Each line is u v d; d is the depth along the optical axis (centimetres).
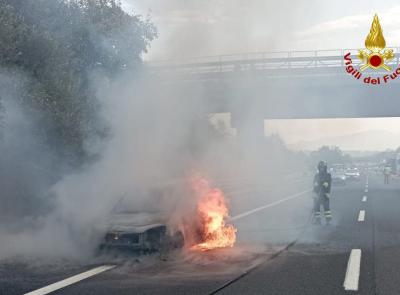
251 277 697
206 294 604
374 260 824
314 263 797
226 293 610
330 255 867
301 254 877
